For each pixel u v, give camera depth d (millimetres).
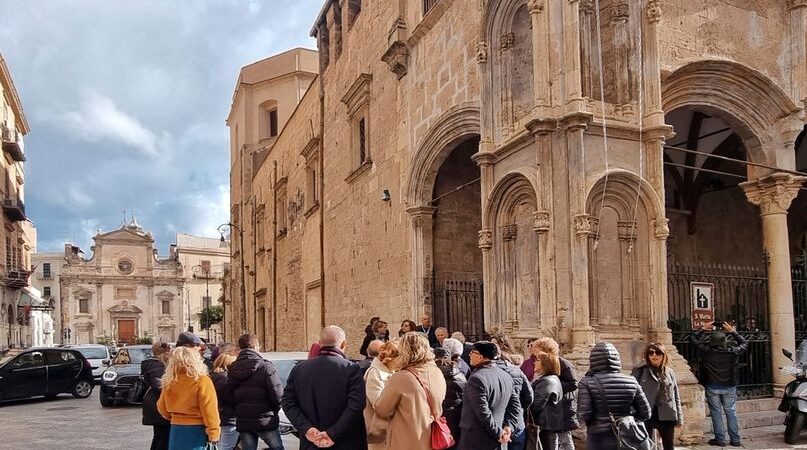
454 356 7664
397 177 17375
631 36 11062
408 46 16906
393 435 5492
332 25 24125
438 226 16141
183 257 95688
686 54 11758
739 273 14789
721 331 10016
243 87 46281
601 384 6180
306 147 27188
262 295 40000
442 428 5543
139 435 12891
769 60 12711
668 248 16562
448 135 14773
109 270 89938
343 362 6109
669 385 7492
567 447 7578
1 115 43656
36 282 92812
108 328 89000
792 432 9961
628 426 6000
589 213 10383
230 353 8625
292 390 6133
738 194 17703
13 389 19141
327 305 23859
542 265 10516
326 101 24984
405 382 5523
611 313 10508
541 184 10617
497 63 12727
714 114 12734
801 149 16625
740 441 9844
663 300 10492
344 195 22188
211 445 6750
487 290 12273
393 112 17875
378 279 18547
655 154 10742
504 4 12508
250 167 46062
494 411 5961
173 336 91938
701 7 12047
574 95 10344
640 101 10828
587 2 10883
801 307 13266
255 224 42406
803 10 12938
